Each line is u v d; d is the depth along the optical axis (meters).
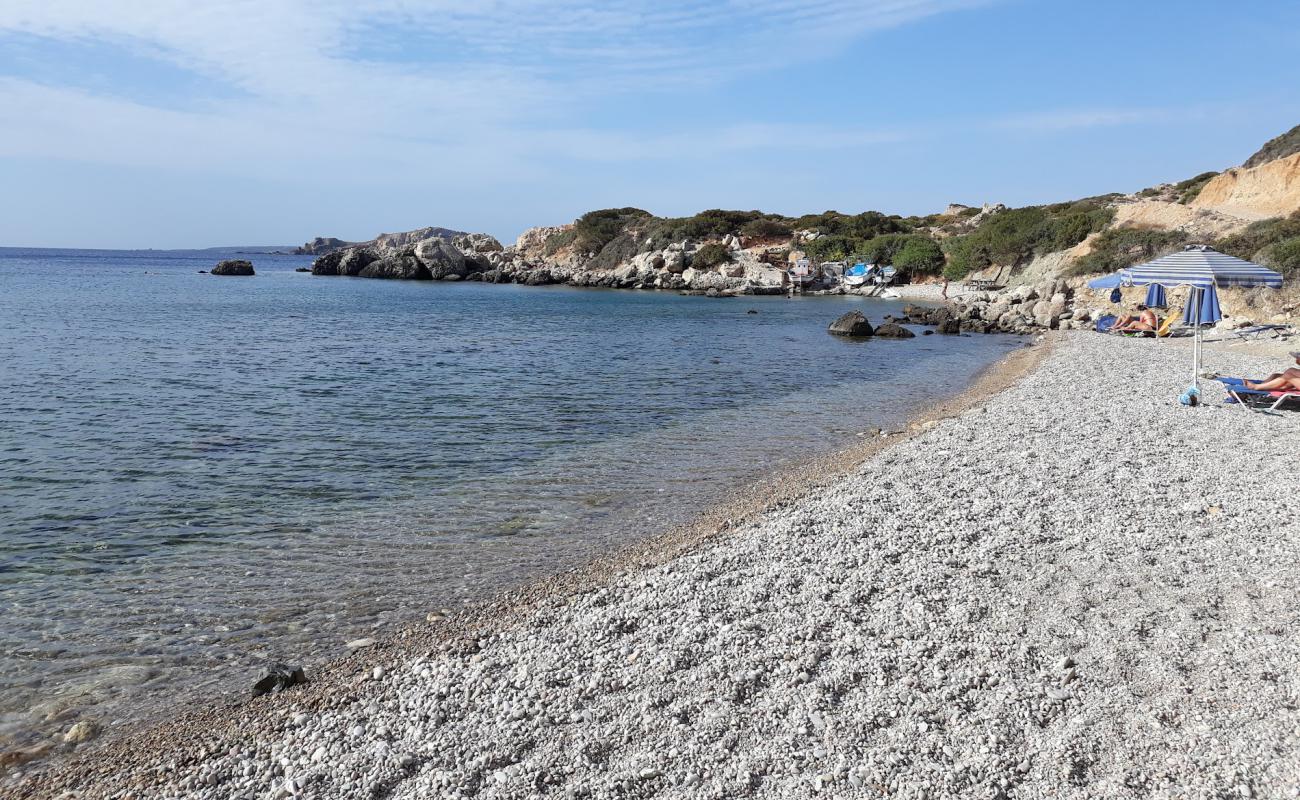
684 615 8.12
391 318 53.53
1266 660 6.55
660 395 24.33
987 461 14.20
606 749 5.84
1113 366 27.48
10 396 22.16
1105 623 7.47
